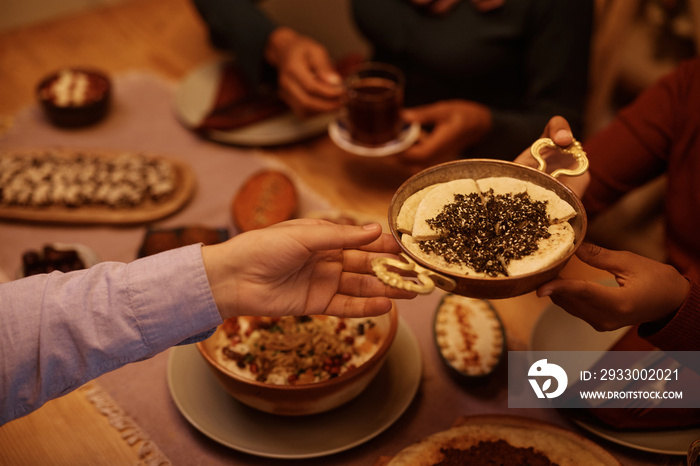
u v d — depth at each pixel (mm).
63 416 621
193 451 592
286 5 1344
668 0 1178
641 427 575
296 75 946
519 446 539
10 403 520
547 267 429
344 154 955
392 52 1081
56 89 1018
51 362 515
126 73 1135
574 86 958
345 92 875
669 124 727
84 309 514
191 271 510
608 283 683
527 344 667
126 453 593
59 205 854
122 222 834
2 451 591
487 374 620
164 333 519
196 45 1208
